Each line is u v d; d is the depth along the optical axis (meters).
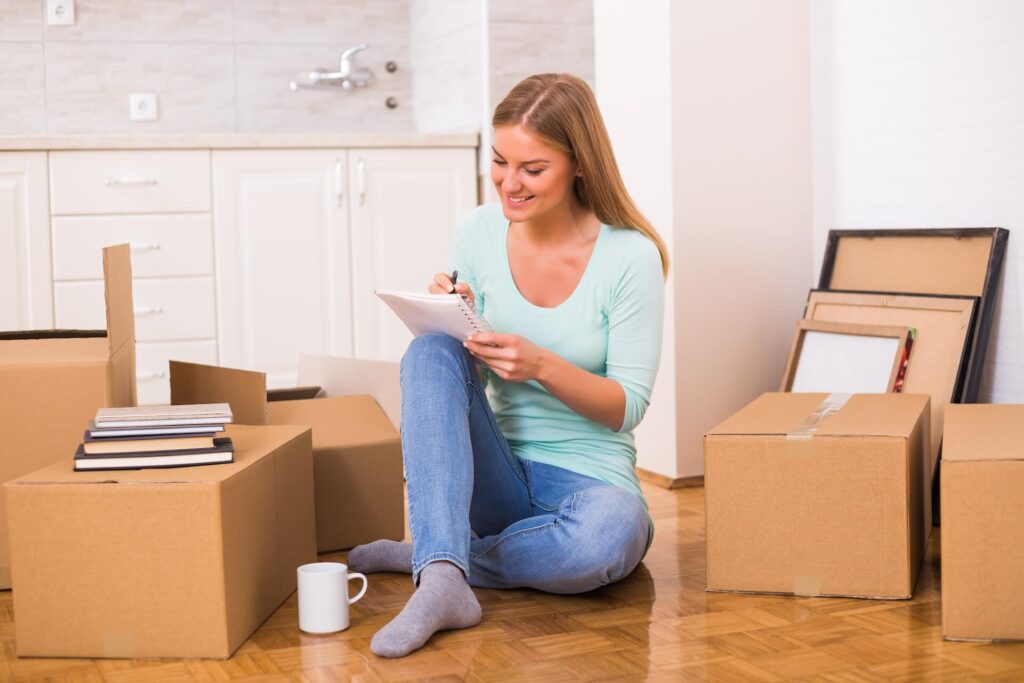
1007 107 2.72
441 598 1.86
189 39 4.41
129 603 1.83
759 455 2.10
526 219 2.03
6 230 3.74
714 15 3.15
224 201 3.91
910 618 1.96
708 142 3.17
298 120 4.54
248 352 3.98
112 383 2.19
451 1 4.26
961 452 1.87
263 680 1.72
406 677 1.72
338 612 1.94
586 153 2.04
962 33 2.82
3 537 2.20
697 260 3.17
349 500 2.50
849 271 3.13
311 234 4.00
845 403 2.39
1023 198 2.70
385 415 2.66
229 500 1.83
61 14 4.27
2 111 4.25
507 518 2.17
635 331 2.11
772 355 3.29
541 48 4.07
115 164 3.80
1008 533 1.81
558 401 2.18
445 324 1.96
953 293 2.84
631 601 2.10
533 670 1.75
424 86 4.57
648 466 3.30
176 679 1.74
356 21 4.58
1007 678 1.68
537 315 2.16
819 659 1.78
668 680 1.70
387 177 4.04
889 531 2.04
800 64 3.28
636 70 3.25
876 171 3.10
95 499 1.82
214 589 1.81
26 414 2.16
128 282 2.39
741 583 2.13
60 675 1.77
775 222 3.27
